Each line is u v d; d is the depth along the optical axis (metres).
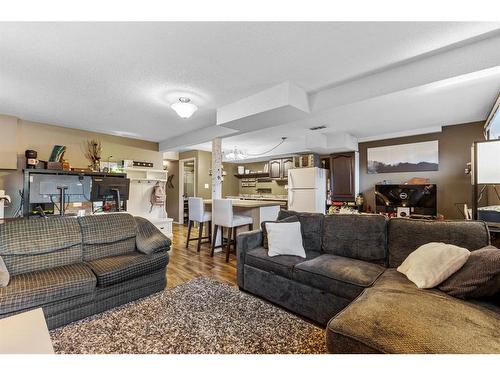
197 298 2.33
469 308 1.26
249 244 2.62
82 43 1.90
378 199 4.81
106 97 3.05
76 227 2.38
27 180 3.24
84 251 2.37
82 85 2.70
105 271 2.03
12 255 1.96
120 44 1.92
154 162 5.95
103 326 1.84
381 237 2.18
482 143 2.52
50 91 2.87
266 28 1.72
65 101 3.19
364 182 5.32
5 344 1.02
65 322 1.82
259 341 1.68
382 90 2.38
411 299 1.36
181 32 1.76
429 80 2.12
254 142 5.61
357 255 2.26
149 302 2.24
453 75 2.00
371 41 1.88
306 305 2.01
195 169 6.86
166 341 1.67
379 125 4.16
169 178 7.62
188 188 7.75
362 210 5.22
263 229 2.76
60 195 2.84
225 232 4.47
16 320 1.22
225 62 2.20
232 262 3.53
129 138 5.50
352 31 1.75
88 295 1.93
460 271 1.48
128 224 2.76
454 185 4.17
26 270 1.99
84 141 4.79
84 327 1.82
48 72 2.39
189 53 2.05
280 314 2.06
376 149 5.14
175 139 5.43
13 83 2.65
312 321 1.98
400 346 1.00
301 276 2.05
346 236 2.36
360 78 2.53
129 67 2.29
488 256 1.39
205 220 4.30
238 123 3.33
